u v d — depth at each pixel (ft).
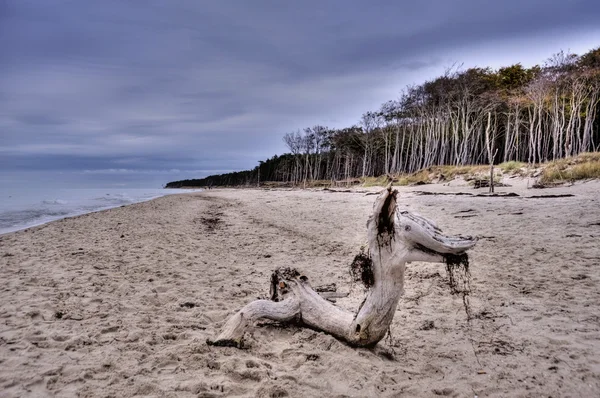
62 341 12.74
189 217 58.90
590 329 13.62
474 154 163.22
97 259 26.81
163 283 20.79
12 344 12.40
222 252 30.25
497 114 159.43
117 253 29.12
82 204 116.37
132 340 12.99
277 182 333.01
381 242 11.87
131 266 24.70
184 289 19.71
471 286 19.40
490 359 11.98
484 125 173.88
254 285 20.66
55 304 16.60
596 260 22.11
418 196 66.74
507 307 16.30
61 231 42.63
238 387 9.96
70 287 19.49
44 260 26.43
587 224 31.73
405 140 219.61
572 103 129.29
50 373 10.47
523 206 44.80
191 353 12.00
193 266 25.11
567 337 13.12
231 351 12.26
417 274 22.54
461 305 16.97
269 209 66.69
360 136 236.63
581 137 151.43
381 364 11.66
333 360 11.55
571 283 18.72
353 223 44.86
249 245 33.32
